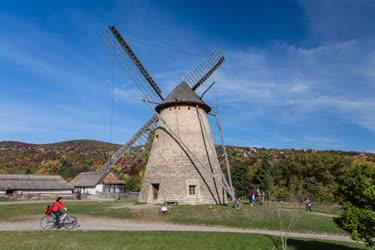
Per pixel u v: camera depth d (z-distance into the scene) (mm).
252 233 18062
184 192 28812
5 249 12320
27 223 20625
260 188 57938
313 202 43406
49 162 106000
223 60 36125
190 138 30562
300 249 13922
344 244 16125
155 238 15156
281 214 25562
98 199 53188
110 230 17797
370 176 11258
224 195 31438
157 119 32812
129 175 77438
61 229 18219
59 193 59094
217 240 15070
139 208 26094
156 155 30859
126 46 31312
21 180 60531
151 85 32688
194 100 31469
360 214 10711
